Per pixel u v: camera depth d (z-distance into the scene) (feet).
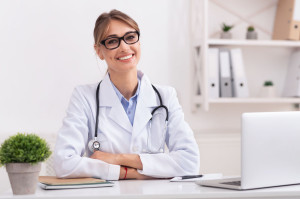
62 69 9.00
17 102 8.84
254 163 4.08
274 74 10.04
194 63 9.48
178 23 9.48
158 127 5.82
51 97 8.96
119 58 5.55
